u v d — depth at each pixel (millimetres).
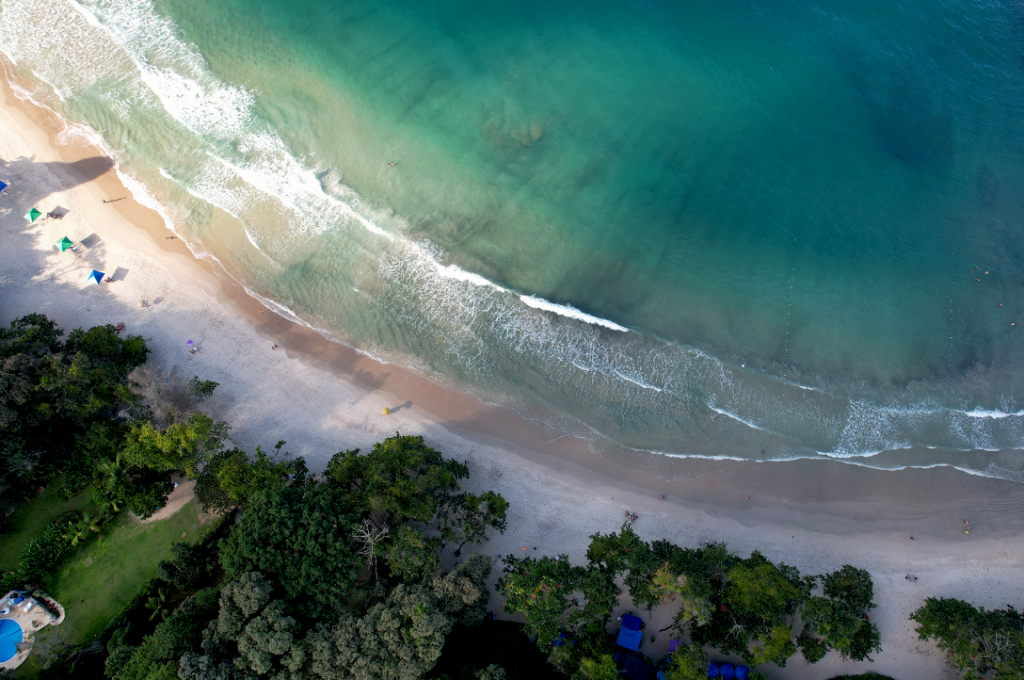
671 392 38531
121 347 37188
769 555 37375
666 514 37812
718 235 41625
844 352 39531
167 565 33281
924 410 38844
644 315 39688
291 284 40500
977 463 38594
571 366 38875
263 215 41281
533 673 33062
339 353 39938
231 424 38094
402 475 33125
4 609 32594
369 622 29703
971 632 33000
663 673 33375
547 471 38125
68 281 40625
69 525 34406
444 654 32656
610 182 42469
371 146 42469
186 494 36281
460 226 41031
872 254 41781
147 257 41500
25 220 41906
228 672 28312
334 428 38531
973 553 37562
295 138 42281
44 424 34906
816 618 32125
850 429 38594
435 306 39781
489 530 37000
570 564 36500
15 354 34250
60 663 31266
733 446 38312
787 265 41156
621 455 38344
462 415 38875
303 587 30672
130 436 34469
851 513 38094
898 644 35875
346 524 31906
